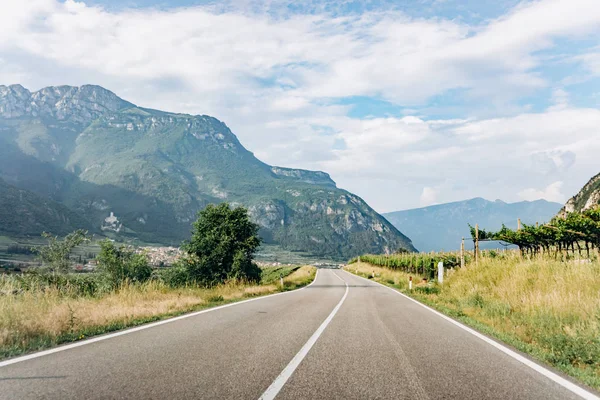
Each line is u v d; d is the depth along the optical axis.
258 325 10.05
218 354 6.61
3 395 4.37
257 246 33.81
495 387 5.17
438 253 44.12
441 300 19.08
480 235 28.39
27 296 11.46
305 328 9.81
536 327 9.77
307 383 5.11
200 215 33.53
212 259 31.83
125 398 4.35
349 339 8.42
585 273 14.88
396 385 5.12
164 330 8.91
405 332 9.59
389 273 61.41
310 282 46.00
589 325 8.83
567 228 19.73
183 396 4.47
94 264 21.55
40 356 6.23
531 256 22.69
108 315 10.38
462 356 7.00
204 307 14.17
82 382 4.87
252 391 4.71
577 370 6.23
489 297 16.48
